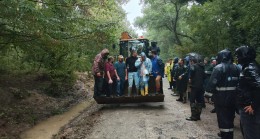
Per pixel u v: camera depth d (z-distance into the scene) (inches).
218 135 303.6
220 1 779.4
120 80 498.6
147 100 465.4
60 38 429.1
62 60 600.4
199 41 894.4
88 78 897.5
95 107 513.3
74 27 446.3
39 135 354.6
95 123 379.2
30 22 368.2
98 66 472.4
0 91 490.0
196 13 877.2
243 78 198.7
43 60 596.1
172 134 315.9
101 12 539.5
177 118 391.2
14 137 345.4
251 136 196.9
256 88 192.5
